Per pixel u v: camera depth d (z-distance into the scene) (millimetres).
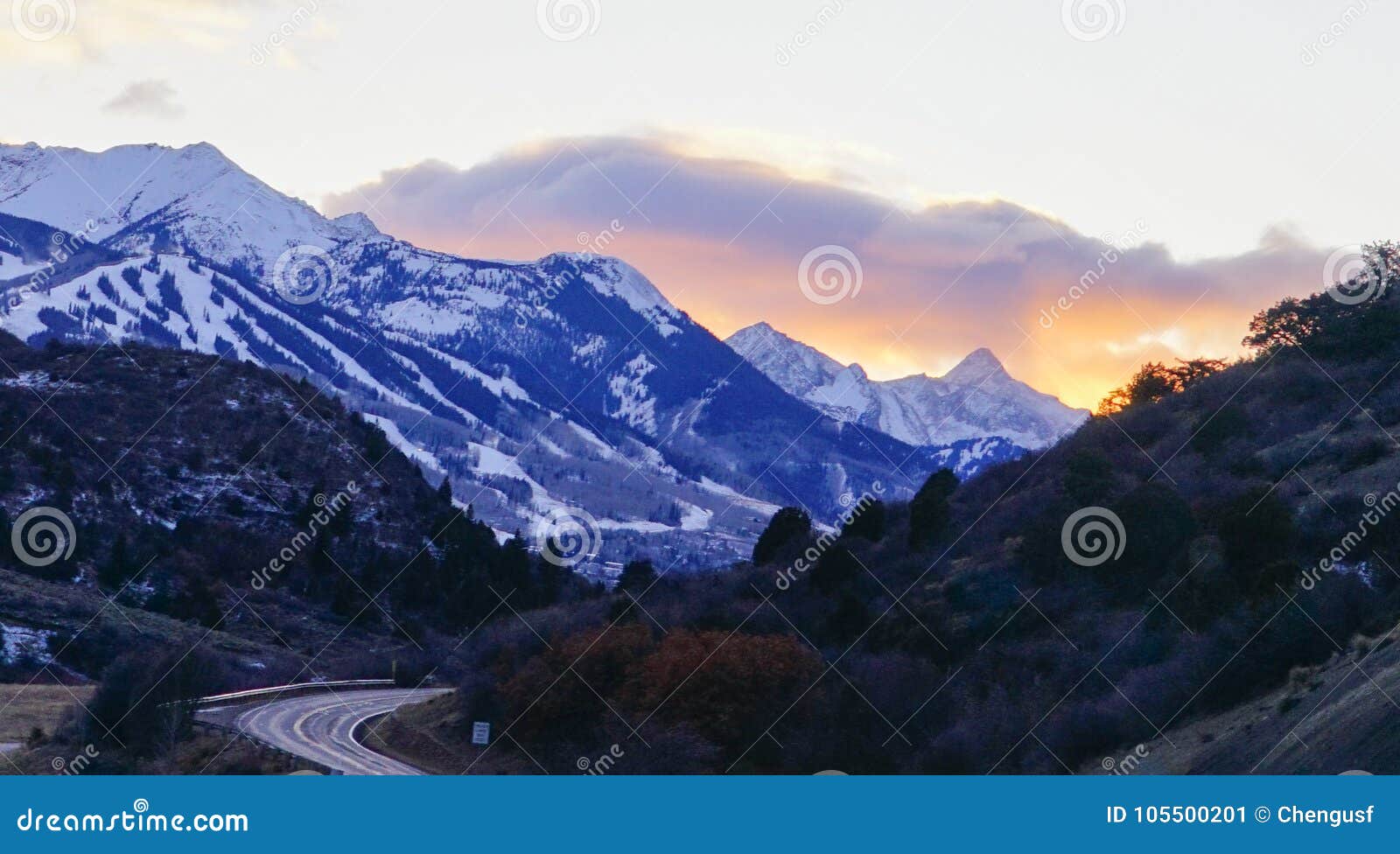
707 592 92375
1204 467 85500
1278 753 43938
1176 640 62656
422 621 137375
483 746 69688
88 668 103438
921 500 94000
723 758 61594
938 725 61562
